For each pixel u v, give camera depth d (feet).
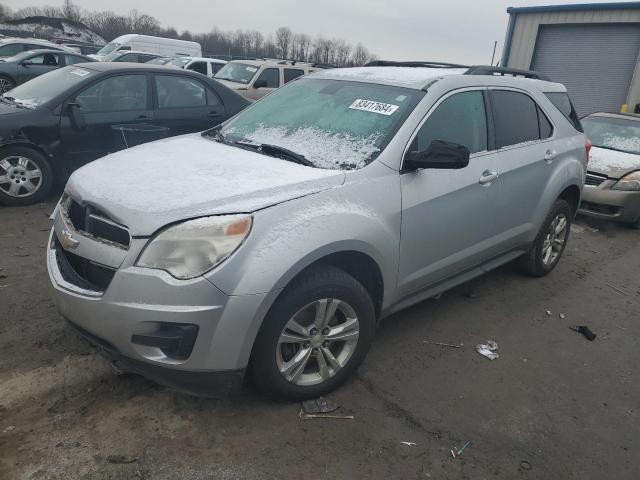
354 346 9.55
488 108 12.42
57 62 46.91
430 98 10.90
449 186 10.87
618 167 23.26
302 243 8.11
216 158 10.03
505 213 12.92
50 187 19.33
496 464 8.43
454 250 11.64
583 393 10.63
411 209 10.05
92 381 9.49
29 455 7.71
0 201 18.54
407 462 8.26
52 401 8.91
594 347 12.57
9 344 10.41
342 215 8.75
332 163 9.89
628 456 8.91
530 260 15.67
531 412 9.83
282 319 8.28
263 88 42.57
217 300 7.53
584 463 8.66
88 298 7.89
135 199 8.11
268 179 8.83
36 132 18.51
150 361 7.70
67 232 8.66
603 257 19.60
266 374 8.51
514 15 61.67
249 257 7.71
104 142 19.95
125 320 7.57
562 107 15.64
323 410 9.16
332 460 8.15
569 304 14.87
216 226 7.68
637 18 53.36
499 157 12.42
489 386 10.53
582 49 57.98
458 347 11.91
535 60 61.57
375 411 9.37
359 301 9.27
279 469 7.88
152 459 7.85
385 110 10.82
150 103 20.92
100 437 8.18
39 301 12.14
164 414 8.79
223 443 8.28
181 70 22.13
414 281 10.82
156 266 7.53
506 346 12.19
